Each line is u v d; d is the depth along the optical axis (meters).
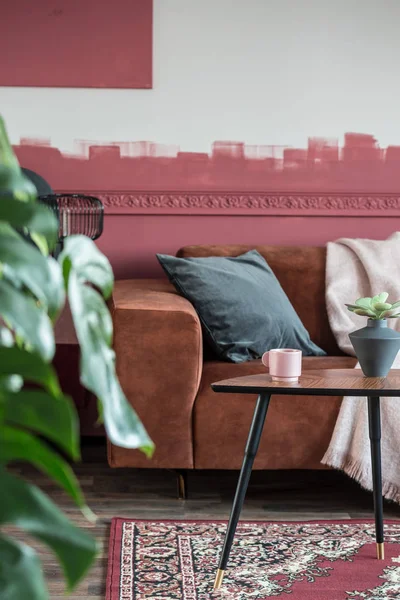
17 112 3.41
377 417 2.10
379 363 2.01
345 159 3.53
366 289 3.20
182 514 2.53
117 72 3.42
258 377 2.01
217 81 3.47
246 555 2.16
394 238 3.31
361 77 3.51
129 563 2.08
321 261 3.30
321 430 2.64
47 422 0.53
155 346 2.57
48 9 3.38
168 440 2.61
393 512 2.59
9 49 3.38
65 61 3.40
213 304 2.89
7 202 0.54
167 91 3.45
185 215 3.50
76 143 3.43
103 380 0.62
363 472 2.56
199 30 3.45
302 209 3.52
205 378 2.68
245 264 3.13
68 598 1.90
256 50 3.47
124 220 3.48
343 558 2.14
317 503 2.68
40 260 0.54
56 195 3.14
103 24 3.40
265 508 2.62
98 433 3.48
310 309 3.23
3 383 0.53
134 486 2.83
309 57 3.49
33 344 0.52
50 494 2.69
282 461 2.64
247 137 3.49
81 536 0.51
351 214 3.54
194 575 2.01
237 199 3.50
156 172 3.47
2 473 0.51
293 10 3.47
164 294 2.86
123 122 3.44
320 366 2.79
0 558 0.48
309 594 1.91
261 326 2.92
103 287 0.71
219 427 2.62
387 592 1.92
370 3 3.50
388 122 3.53
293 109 3.50
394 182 3.54
